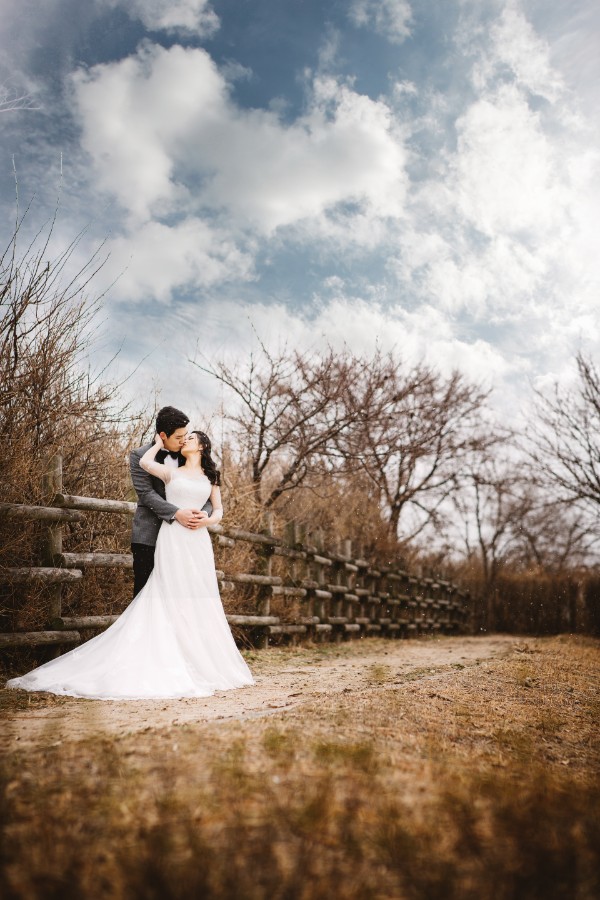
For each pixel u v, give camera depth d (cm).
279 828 200
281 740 286
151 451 552
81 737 308
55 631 557
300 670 655
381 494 1581
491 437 1831
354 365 1144
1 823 202
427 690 472
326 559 1078
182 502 532
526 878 183
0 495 552
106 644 495
